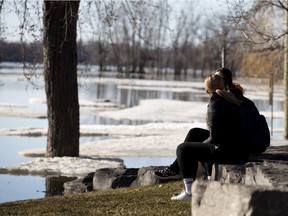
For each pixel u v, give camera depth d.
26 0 26.11
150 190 16.31
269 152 15.80
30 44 27.48
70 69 28.94
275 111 72.94
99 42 29.41
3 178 24.88
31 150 34.25
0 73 168.62
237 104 12.95
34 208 14.60
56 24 28.27
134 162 30.22
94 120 58.94
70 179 24.75
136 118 61.25
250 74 52.84
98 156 31.95
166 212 12.80
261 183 11.70
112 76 176.75
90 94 103.56
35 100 84.50
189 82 161.12
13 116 59.06
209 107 12.93
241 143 13.02
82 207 14.26
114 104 81.12
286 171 12.08
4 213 14.10
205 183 9.19
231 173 12.75
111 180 19.19
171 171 14.68
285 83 40.41
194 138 14.07
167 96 100.81
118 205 14.15
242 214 8.31
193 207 9.20
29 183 23.77
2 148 35.75
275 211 8.23
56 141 29.06
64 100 28.95
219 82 13.08
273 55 42.34
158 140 38.41
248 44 28.27
